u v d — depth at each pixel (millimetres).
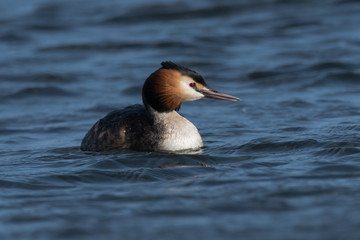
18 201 9305
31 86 19531
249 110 16531
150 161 11461
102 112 17062
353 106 16203
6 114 17000
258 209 8625
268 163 11117
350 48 22766
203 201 9023
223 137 13742
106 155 12109
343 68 20469
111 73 21078
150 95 12398
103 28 27047
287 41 24266
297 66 20938
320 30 25438
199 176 10398
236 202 8922
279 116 15664
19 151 13125
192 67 21656
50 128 15492
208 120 15656
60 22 27875
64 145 13641
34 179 10453
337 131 13391
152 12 28906
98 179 10422
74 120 16297
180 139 12391
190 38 24969
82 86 19703
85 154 12391
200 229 7977
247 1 29766
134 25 27375
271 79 19828
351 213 8336
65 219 8461
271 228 7938
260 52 23016
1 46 24844
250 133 13992
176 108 12672
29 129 15414
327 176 10055
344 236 7629
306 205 8711
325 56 21875
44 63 22438
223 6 29016
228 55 22875
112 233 7934
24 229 8148
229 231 7883
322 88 18734
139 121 12539
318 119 15062
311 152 11773
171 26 27000
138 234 7875
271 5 29266
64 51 24000
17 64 22281
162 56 22969
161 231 7949
